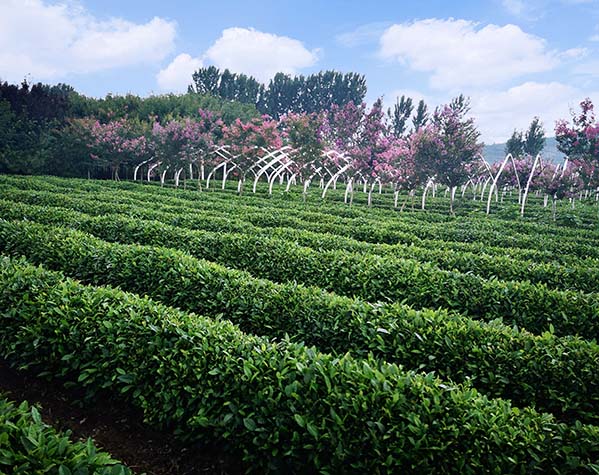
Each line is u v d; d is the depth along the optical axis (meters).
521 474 3.51
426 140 23.94
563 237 15.99
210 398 4.35
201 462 4.49
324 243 11.41
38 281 6.03
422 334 5.55
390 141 29.05
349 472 3.78
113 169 40.12
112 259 8.30
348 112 48.59
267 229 12.66
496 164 36.28
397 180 24.81
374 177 25.84
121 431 4.91
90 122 38.47
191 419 4.30
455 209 28.09
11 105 41.03
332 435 3.76
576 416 5.29
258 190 34.09
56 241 9.18
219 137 48.28
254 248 9.84
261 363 4.29
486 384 5.30
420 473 3.61
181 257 8.05
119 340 4.95
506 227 18.30
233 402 4.21
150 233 11.12
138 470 4.38
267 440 3.97
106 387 5.11
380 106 35.28
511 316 7.56
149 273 7.87
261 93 96.62
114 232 11.61
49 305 5.59
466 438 3.63
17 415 3.34
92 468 2.93
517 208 27.23
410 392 3.96
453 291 7.83
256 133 30.69
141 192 24.36
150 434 4.86
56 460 2.89
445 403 3.85
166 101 54.72
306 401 3.93
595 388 5.20
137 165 40.31
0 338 5.70
